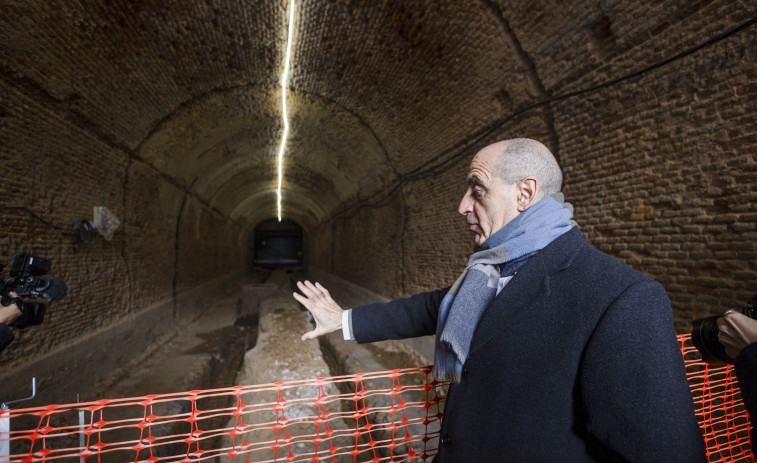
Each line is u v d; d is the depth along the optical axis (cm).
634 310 81
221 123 840
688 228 278
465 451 100
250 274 2841
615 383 77
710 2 257
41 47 378
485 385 99
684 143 281
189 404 570
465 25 425
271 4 473
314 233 2702
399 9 455
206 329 1069
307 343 697
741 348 87
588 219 366
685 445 72
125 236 688
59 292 161
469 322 103
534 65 399
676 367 78
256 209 2472
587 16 328
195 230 1234
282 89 720
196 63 572
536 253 102
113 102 530
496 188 109
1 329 138
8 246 396
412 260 831
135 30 449
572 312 90
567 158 391
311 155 1202
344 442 389
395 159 822
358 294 1334
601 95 346
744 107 244
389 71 575
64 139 480
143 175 744
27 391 412
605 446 82
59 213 486
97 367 581
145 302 789
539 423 89
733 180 250
